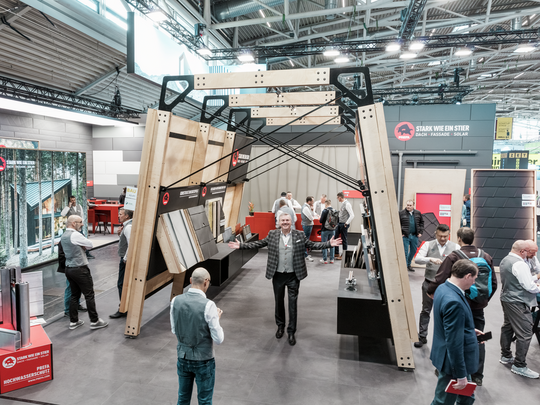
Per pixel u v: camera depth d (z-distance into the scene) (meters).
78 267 3.89
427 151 8.87
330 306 4.91
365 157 3.23
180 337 2.28
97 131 13.14
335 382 3.05
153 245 3.89
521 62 12.84
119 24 7.66
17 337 2.86
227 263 5.26
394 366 3.33
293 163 9.29
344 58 9.32
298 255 3.77
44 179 6.65
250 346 3.70
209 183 5.32
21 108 8.08
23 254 6.27
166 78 3.72
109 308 4.70
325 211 7.03
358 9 7.60
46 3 5.34
